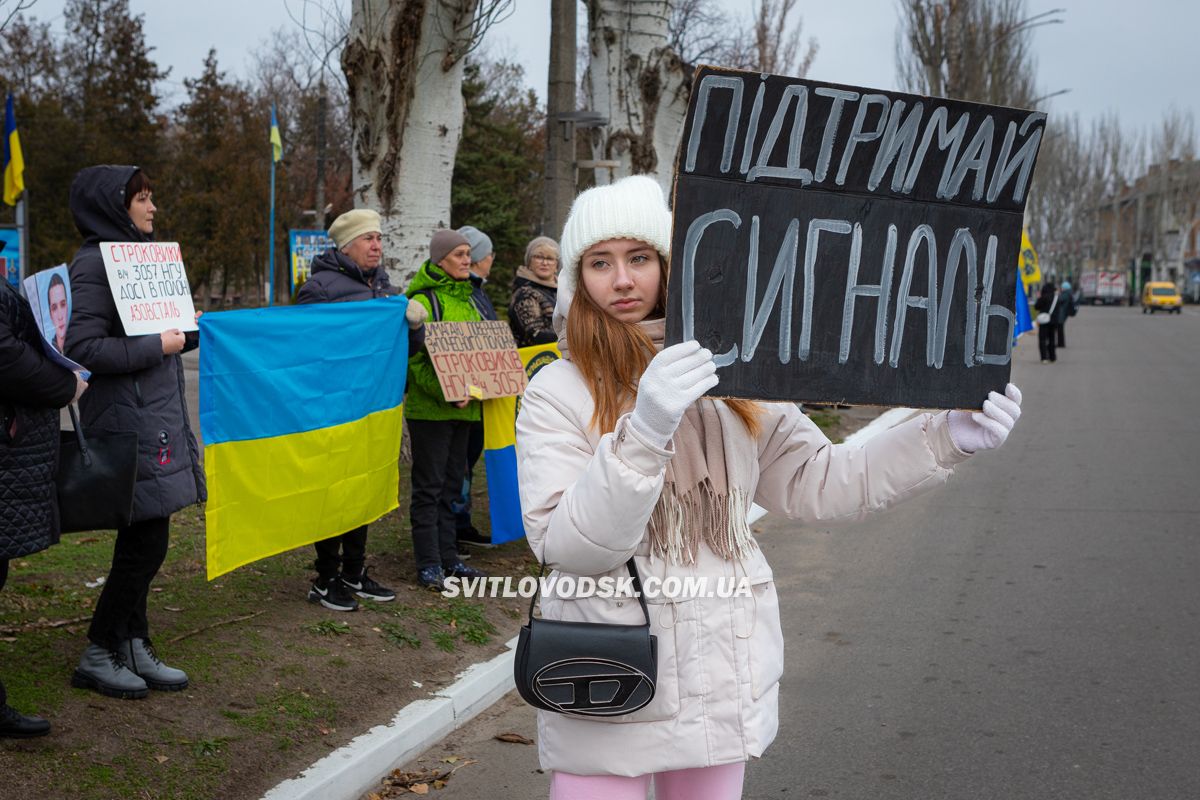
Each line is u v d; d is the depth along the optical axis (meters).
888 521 8.68
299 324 4.77
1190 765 4.08
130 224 3.75
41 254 38.16
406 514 7.07
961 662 5.29
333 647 4.64
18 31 39.62
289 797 3.49
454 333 5.69
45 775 3.26
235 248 38.41
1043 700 4.76
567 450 2.15
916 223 2.21
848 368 2.20
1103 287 93.50
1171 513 8.65
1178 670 5.08
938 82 36.56
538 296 6.85
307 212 35.09
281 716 3.96
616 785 2.13
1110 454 11.85
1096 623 5.84
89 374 3.31
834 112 2.12
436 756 4.18
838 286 2.18
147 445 3.72
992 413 2.20
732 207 2.11
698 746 2.11
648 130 10.87
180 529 6.51
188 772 3.49
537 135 43.91
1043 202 99.50
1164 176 99.12
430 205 8.05
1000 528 8.30
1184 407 16.48
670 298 2.09
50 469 3.26
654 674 2.06
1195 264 90.88
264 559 5.81
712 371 1.92
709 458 2.18
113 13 41.56
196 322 4.29
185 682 3.95
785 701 4.84
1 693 3.37
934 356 2.24
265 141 39.50
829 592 6.65
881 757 4.22
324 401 4.87
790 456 2.37
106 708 3.71
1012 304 2.27
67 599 4.91
